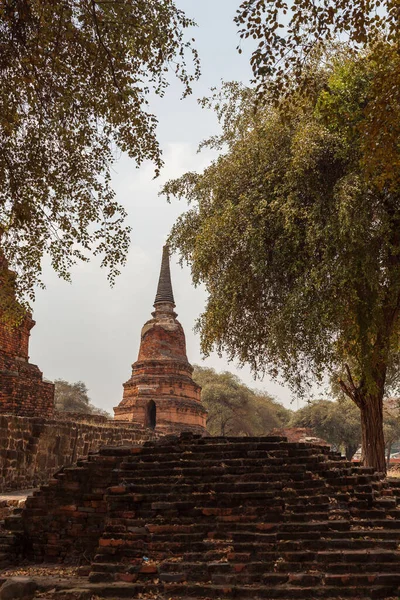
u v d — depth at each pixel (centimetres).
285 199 1520
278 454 979
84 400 6425
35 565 930
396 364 2053
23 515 984
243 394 6272
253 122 1672
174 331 3869
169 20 957
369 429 1599
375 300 1430
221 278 1642
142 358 3822
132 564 799
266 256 1538
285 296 1566
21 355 2136
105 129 1059
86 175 1123
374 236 1423
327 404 6175
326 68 1521
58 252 1180
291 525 827
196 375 6600
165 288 4088
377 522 856
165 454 975
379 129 918
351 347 1522
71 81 997
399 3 822
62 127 995
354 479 946
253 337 1708
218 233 1599
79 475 982
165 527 834
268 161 1586
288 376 1644
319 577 733
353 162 1426
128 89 997
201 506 868
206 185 1739
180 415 3544
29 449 1741
